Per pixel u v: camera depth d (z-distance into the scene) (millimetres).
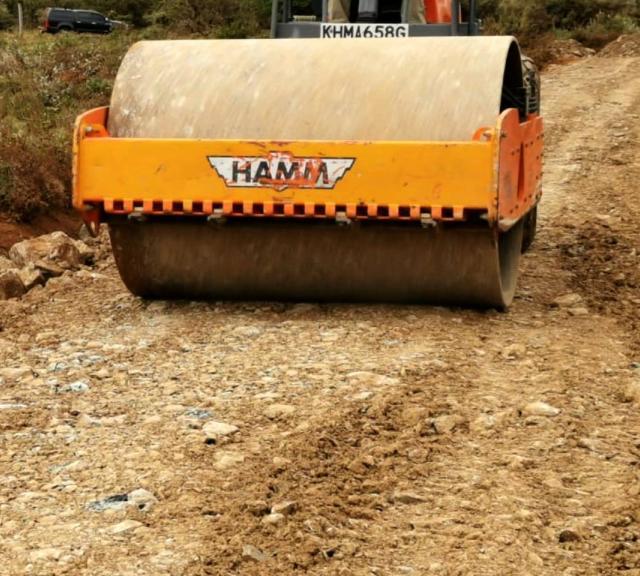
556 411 7148
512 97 10148
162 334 8914
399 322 9070
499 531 5516
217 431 6660
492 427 6883
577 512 5766
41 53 25266
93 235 8914
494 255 8844
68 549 5195
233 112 8953
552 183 16500
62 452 6391
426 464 6309
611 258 11875
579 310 9711
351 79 8953
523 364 8148
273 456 6301
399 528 5539
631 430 6926
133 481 5961
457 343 8578
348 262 9117
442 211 8281
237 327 9000
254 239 9148
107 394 7438
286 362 8070
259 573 4988
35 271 11195
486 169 8164
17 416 6965
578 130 21750
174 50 9469
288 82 9039
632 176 17000
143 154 8672
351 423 6844
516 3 41375
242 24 38094
